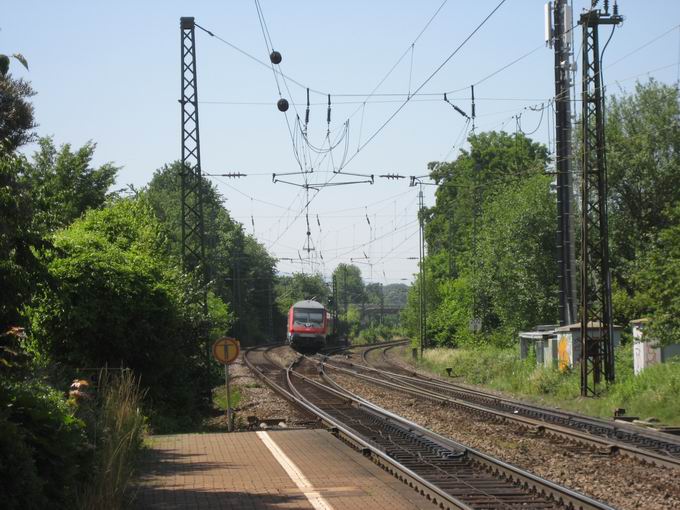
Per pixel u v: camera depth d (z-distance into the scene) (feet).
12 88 55.11
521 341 162.20
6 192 41.78
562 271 132.36
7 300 41.45
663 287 104.58
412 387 128.26
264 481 44.39
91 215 102.78
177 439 61.21
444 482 46.50
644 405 87.45
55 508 31.09
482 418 85.35
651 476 49.83
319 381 147.33
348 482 44.06
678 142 172.86
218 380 105.70
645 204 174.50
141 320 75.51
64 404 37.19
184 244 112.06
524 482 45.47
